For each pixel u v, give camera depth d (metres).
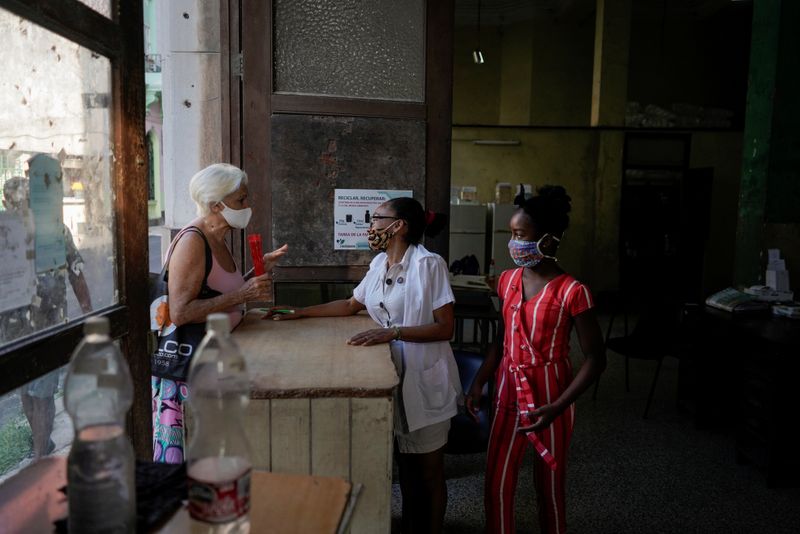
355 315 2.54
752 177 5.18
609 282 8.35
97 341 0.90
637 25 10.45
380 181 3.06
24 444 1.60
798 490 3.12
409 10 3.06
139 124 1.86
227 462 0.98
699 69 10.53
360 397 1.62
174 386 2.04
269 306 3.08
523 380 1.97
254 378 1.67
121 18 1.75
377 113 3.03
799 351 3.07
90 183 1.70
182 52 3.24
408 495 2.28
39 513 1.00
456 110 10.72
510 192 7.92
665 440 3.76
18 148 1.40
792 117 4.94
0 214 1.34
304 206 3.00
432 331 2.09
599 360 1.93
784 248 5.07
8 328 1.35
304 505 1.10
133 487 0.94
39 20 1.36
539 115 10.16
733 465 3.41
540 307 1.97
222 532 0.93
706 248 8.36
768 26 4.95
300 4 2.96
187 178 3.35
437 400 2.11
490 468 2.10
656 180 8.33
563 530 2.09
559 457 2.03
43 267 1.48
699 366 3.91
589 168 8.31
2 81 1.35
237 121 2.93
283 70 2.97
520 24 10.22
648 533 2.70
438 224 2.59
